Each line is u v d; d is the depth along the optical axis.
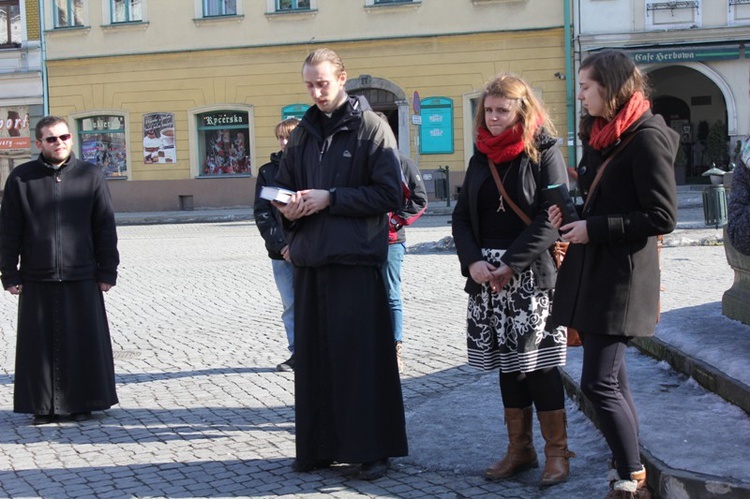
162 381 7.24
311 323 4.82
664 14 25.47
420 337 8.48
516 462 4.65
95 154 30.11
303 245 4.72
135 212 29.56
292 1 28.11
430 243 16.09
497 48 26.64
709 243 14.30
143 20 29.14
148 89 29.31
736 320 6.03
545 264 4.43
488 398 6.13
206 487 4.74
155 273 14.20
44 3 29.89
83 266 6.15
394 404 4.81
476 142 4.56
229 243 18.69
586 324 3.93
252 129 28.66
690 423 4.57
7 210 6.09
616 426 3.91
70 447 5.56
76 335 6.12
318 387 4.83
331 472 4.89
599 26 25.81
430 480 4.69
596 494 4.29
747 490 3.71
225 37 28.58
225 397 6.66
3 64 30.50
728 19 25.16
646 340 6.07
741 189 3.88
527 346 4.41
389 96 27.83
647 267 3.94
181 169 29.33
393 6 27.22
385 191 4.69
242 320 9.93
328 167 4.78
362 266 4.72
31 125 30.58
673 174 3.83
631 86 3.85
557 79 26.27
